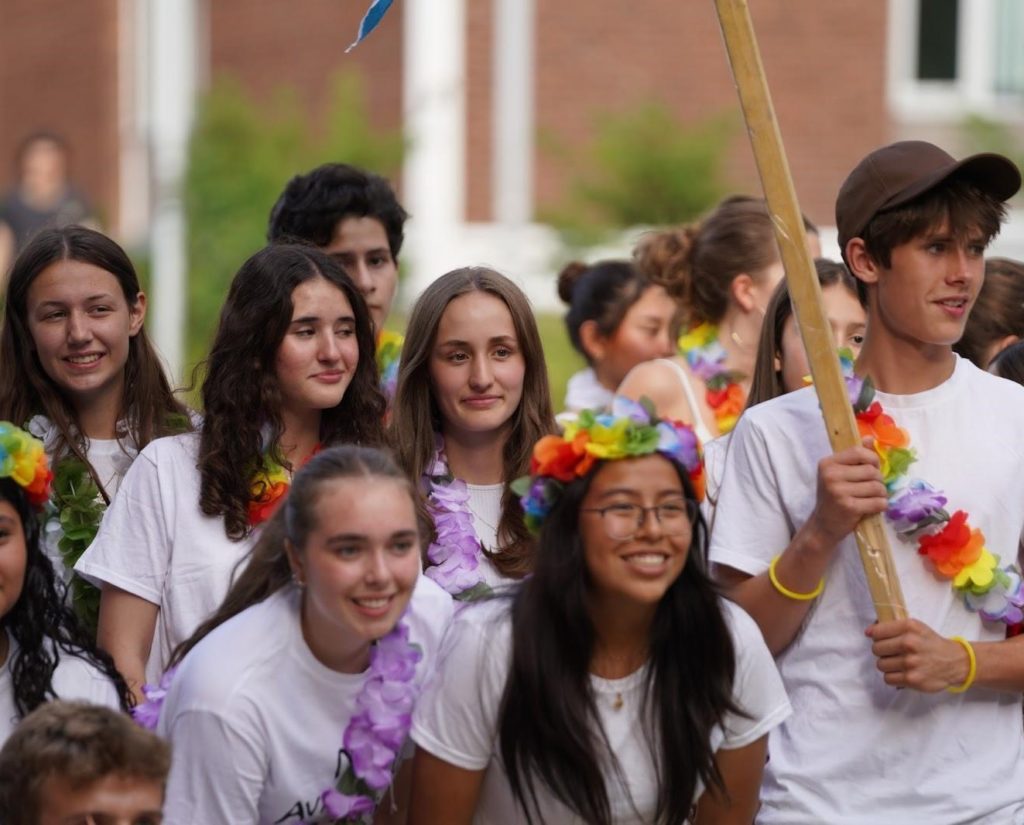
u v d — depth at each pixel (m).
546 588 10.44
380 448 12.58
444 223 37.50
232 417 12.74
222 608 11.21
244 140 35.28
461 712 10.62
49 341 13.46
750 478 11.70
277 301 12.80
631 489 10.30
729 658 10.57
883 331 11.55
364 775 10.70
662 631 10.54
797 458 11.57
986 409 11.54
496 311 13.06
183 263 33.69
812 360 11.02
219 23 46.34
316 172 15.98
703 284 15.85
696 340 15.80
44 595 11.53
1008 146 38.28
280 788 10.82
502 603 10.76
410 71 38.09
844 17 38.88
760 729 10.78
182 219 33.91
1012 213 37.66
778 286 13.55
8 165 55.09
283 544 11.05
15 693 11.41
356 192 15.78
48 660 11.48
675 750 10.45
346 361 12.95
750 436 11.74
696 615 10.55
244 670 10.70
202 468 12.66
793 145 39.00
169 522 12.60
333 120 36.47
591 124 38.47
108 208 49.53
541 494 10.53
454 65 37.81
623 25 38.56
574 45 38.56
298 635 10.82
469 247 37.53
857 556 11.31
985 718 11.28
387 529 10.38
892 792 11.16
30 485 11.30
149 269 36.09
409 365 13.20
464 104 37.97
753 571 11.54
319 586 10.45
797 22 38.84
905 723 11.21
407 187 37.69
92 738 9.67
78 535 13.16
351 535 10.35
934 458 11.42
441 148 37.44
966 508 11.35
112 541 12.68
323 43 42.69
